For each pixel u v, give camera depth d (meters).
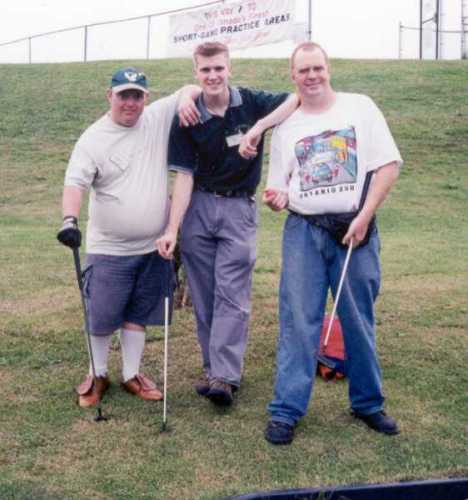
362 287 4.45
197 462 4.26
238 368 4.93
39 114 22.11
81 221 12.74
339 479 4.07
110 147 4.72
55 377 5.47
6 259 9.49
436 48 29.39
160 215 4.87
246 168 4.87
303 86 4.36
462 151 18.72
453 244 11.16
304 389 4.49
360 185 4.38
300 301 4.43
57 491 3.95
